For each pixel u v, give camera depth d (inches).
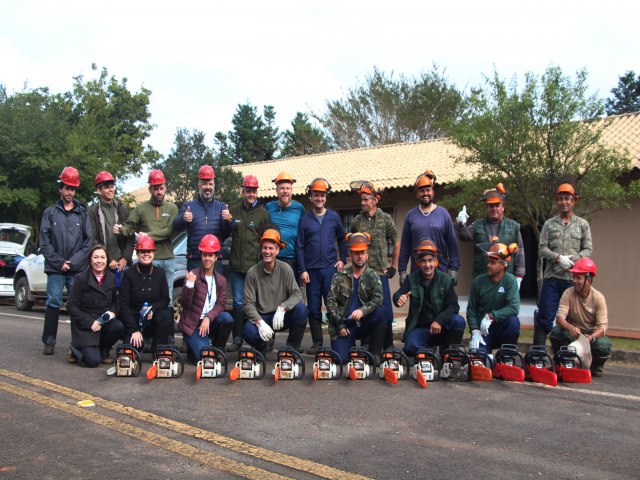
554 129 358.6
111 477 145.0
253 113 1668.3
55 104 886.4
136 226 306.2
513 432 177.9
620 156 375.2
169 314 276.1
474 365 243.9
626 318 437.1
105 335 271.3
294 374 244.2
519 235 284.5
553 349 271.1
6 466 151.3
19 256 597.0
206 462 154.4
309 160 791.1
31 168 773.3
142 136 1088.8
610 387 236.1
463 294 578.6
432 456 158.1
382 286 273.0
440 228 283.4
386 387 232.8
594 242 451.2
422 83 1395.2
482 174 391.2
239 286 304.3
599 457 158.1
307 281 300.5
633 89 1409.9
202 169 307.0
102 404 206.2
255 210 306.2
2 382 236.7
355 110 1422.2
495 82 370.0
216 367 245.6
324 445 166.2
